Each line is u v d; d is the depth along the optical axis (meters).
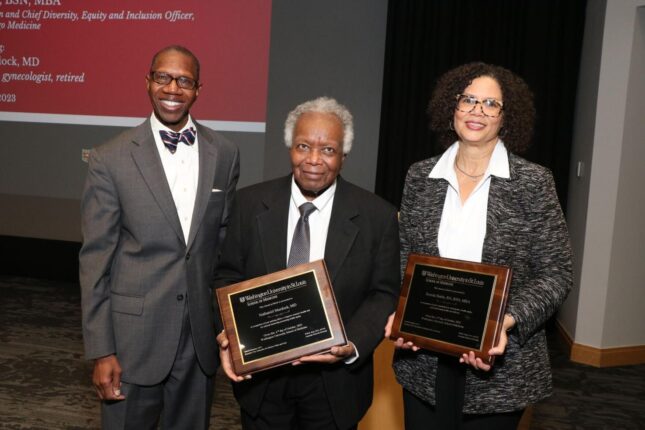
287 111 5.15
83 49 5.42
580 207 4.32
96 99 5.44
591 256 4.08
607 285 4.02
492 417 1.57
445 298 1.51
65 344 4.07
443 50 4.81
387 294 1.60
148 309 1.71
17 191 5.72
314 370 1.57
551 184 1.56
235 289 1.49
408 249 1.71
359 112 5.09
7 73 5.60
